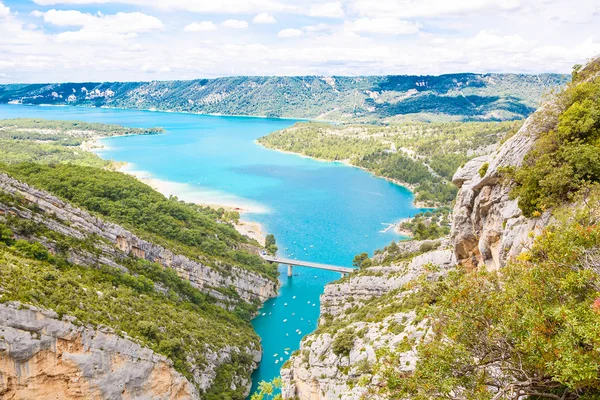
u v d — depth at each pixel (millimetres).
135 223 158375
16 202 108938
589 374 26125
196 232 171000
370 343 73500
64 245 109375
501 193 61281
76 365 79000
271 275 178750
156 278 127625
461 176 72688
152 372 88688
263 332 144875
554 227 42500
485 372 32062
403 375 35031
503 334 31656
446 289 38438
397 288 108312
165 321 104812
